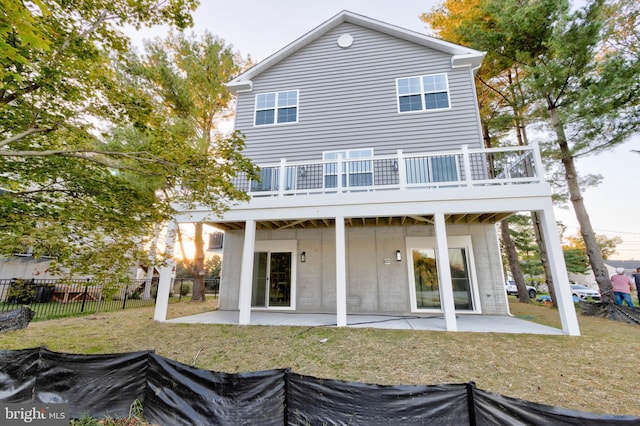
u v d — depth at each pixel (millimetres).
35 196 4188
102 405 2992
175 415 2805
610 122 8219
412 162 7359
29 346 4883
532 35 9016
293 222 7863
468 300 7738
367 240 8375
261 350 4594
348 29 9664
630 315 7012
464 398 2330
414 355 4289
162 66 9969
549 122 9266
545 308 9727
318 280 8422
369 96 9008
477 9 10867
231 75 12141
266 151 9195
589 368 3791
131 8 4387
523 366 3865
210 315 7684
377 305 7926
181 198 4812
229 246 9211
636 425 1962
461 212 5969
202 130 11664
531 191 5770
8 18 1964
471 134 8125
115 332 5773
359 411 2434
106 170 4699
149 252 4727
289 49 9719
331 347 4691
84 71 3854
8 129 3879
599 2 7695
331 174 8578
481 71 11586
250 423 2617
